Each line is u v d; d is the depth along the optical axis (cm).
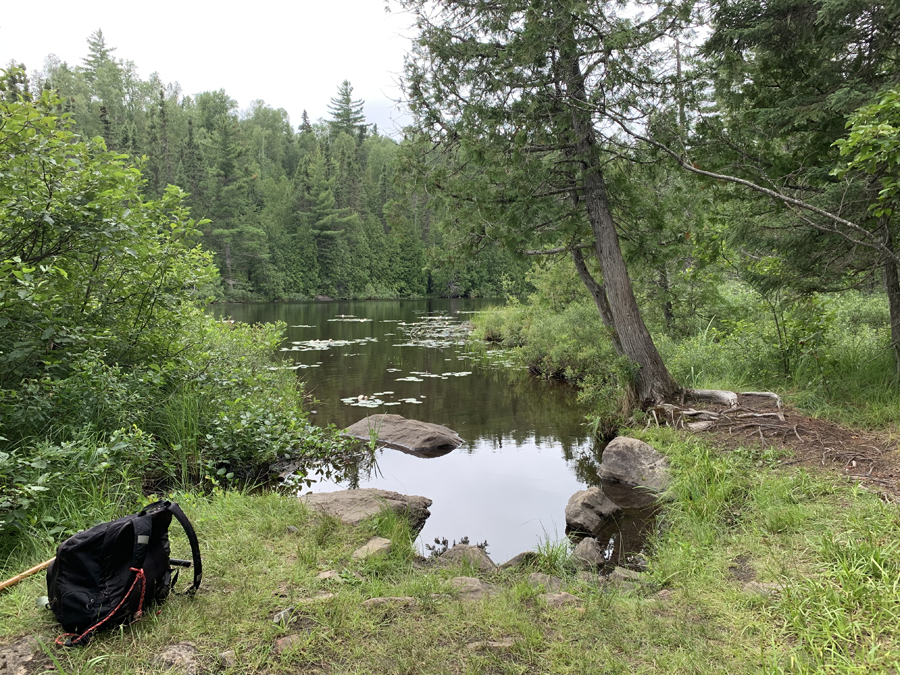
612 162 778
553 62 681
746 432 578
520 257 760
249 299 4347
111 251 512
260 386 766
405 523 430
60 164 468
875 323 909
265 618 250
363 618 255
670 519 443
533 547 448
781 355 770
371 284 5341
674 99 686
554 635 249
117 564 240
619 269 735
